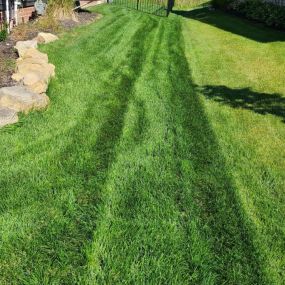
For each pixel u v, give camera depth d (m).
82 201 4.52
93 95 7.68
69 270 3.56
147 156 5.57
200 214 4.46
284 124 6.99
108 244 3.87
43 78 7.60
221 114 7.31
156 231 4.11
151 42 13.33
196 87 8.83
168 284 3.50
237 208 4.61
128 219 4.27
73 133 6.05
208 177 5.20
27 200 4.43
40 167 5.06
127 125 6.50
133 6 22.98
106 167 5.23
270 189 5.05
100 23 15.82
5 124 6.05
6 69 8.48
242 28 16.94
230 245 4.04
